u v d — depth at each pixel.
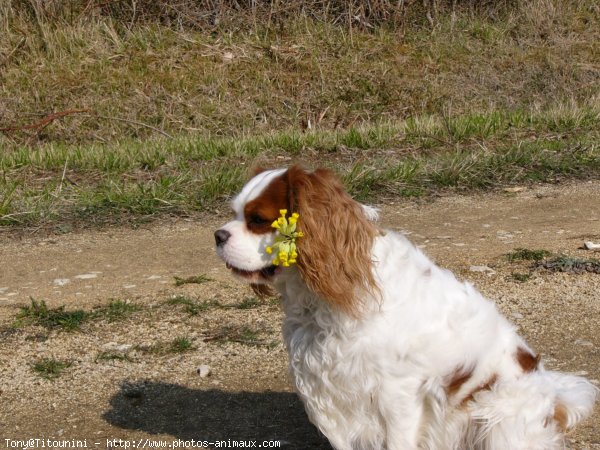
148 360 4.74
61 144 11.15
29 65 13.05
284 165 9.53
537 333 5.06
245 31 14.52
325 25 14.67
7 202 7.77
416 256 3.50
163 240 7.12
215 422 4.06
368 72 13.59
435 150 10.05
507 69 14.20
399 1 15.23
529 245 6.80
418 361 3.28
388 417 3.31
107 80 12.84
